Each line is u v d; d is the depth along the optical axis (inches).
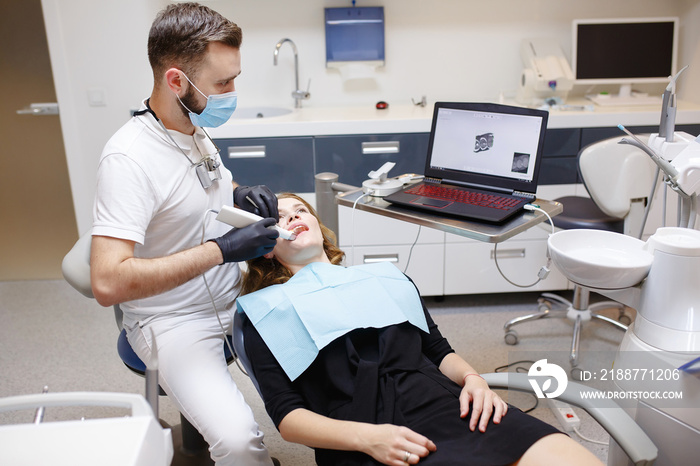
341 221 108.3
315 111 119.0
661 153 58.4
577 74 118.9
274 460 71.6
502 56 125.0
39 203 132.1
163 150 55.8
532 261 110.6
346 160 106.7
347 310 53.3
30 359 98.7
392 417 48.5
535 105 115.2
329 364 51.6
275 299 53.7
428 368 53.7
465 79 126.5
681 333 47.7
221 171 62.6
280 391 50.5
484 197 63.4
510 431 45.4
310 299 53.3
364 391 49.7
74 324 111.3
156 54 52.9
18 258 135.0
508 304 115.6
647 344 49.5
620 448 48.0
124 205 52.1
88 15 114.1
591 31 117.3
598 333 101.2
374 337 54.6
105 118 120.3
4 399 32.8
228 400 54.3
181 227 57.7
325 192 76.1
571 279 53.1
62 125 120.0
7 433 31.1
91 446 31.0
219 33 52.1
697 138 55.8
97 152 122.3
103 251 50.9
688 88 121.0
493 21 122.8
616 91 126.7
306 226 59.9
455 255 109.9
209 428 52.9
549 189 109.6
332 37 120.7
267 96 127.2
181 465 69.6
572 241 54.0
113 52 116.3
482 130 67.1
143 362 59.9
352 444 45.2
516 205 60.2
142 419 31.3
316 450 49.4
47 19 113.8
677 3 122.7
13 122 127.0
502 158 65.6
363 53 121.6
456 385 52.5
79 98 118.7
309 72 125.5
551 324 105.8
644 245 51.3
